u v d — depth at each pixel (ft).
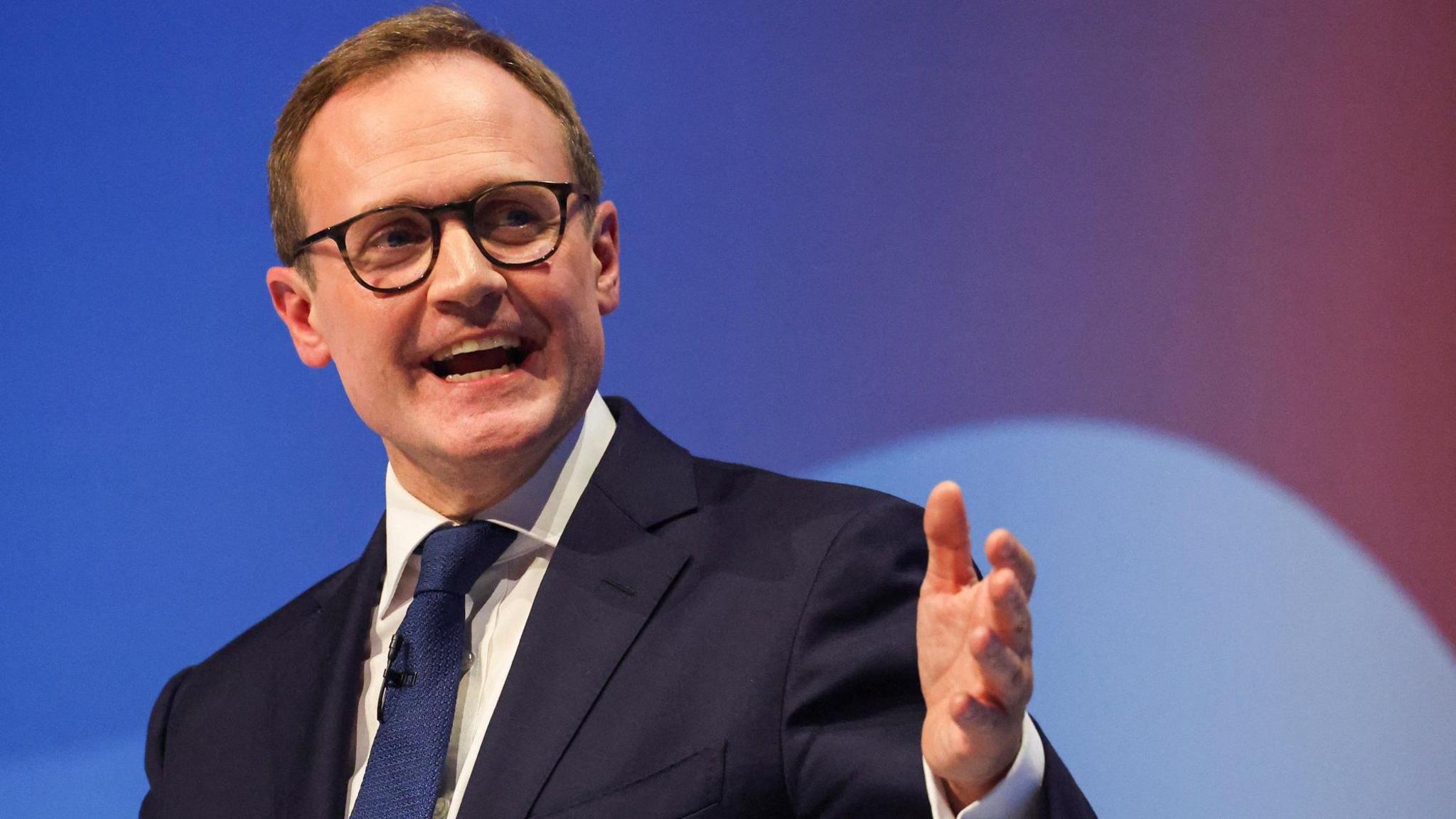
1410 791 16.48
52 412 18.90
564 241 10.83
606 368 18.13
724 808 9.43
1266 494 17.01
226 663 12.45
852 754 9.35
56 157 19.25
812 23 18.44
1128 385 17.29
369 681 11.33
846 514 10.59
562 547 10.85
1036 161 17.80
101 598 18.60
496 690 10.51
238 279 19.04
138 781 18.28
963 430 17.52
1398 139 17.30
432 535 11.23
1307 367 17.15
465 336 10.50
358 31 19.10
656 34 18.70
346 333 10.91
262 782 11.07
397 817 9.87
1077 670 16.93
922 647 8.27
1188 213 17.46
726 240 18.29
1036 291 17.60
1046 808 8.41
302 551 18.60
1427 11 17.42
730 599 10.25
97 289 19.08
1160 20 17.74
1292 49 17.52
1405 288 17.16
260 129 19.20
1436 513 16.83
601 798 9.48
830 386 17.88
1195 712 16.76
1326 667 16.71
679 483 11.38
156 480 18.79
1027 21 17.99
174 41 19.33
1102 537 17.12
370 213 10.65
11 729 18.38
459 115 10.87
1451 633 16.63
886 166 18.11
